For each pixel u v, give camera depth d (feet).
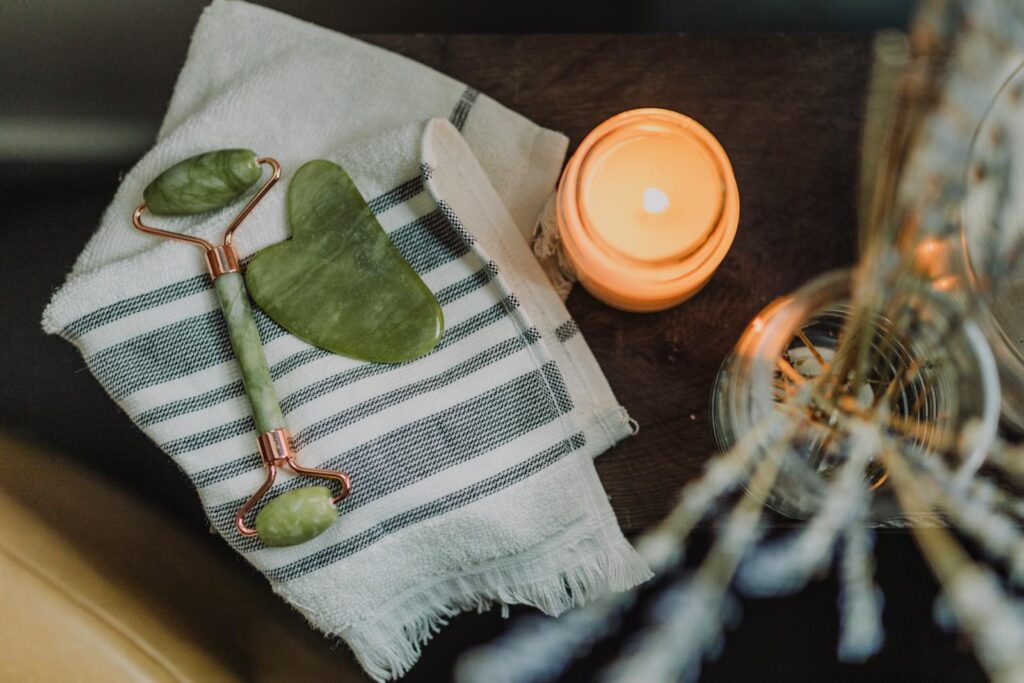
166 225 1.62
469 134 1.63
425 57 1.67
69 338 1.55
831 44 1.63
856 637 1.70
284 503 1.48
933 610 1.68
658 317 1.59
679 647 1.72
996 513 1.51
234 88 1.65
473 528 1.54
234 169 1.55
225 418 1.56
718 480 1.55
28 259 1.81
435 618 1.68
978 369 1.29
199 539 1.71
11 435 1.73
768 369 1.38
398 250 1.57
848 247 1.59
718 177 1.47
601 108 1.65
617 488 1.57
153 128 1.91
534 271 1.59
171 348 1.56
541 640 1.73
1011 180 1.31
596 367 1.57
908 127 1.36
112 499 1.70
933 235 1.31
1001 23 1.37
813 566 1.64
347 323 1.55
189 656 1.51
